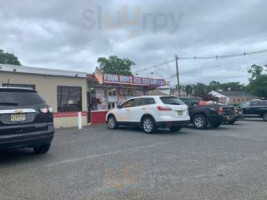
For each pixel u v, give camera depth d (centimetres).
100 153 821
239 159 731
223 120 1479
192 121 1517
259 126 1638
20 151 860
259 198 460
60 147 924
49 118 767
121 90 2144
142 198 466
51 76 1611
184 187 516
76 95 1745
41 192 498
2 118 678
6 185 537
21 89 738
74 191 500
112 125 1478
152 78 2248
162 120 1237
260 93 7138
